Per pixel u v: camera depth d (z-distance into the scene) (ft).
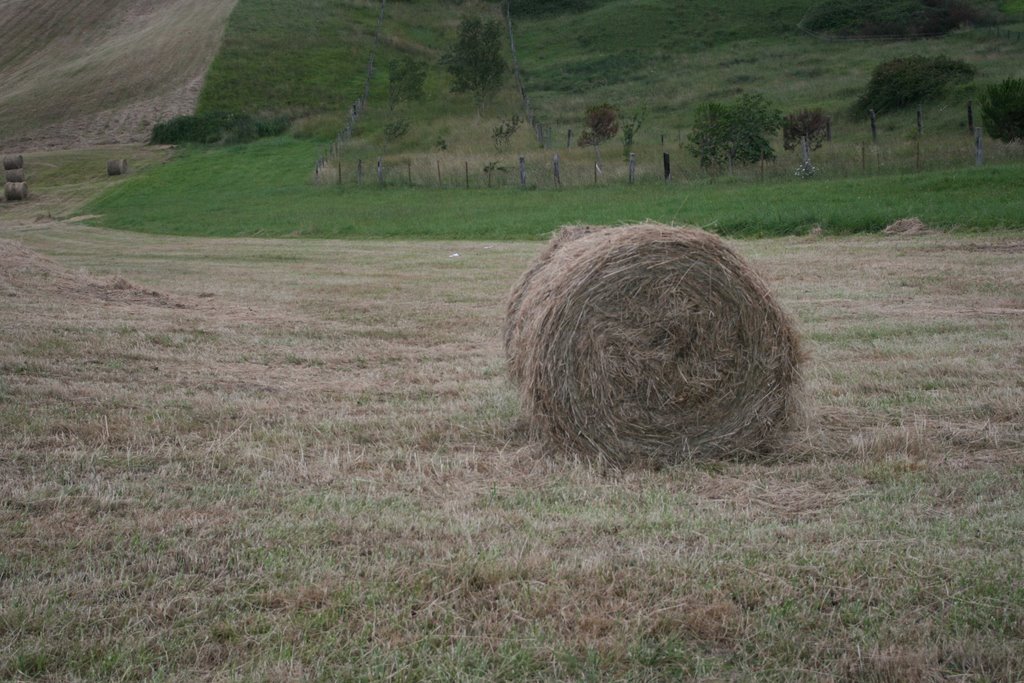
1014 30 189.67
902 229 59.77
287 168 146.41
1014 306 36.52
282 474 18.40
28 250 46.57
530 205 89.51
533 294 20.77
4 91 213.46
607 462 19.61
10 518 15.79
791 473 18.57
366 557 14.33
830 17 211.41
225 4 260.01
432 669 11.23
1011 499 16.47
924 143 102.83
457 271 54.19
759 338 19.67
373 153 146.82
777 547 14.51
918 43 188.03
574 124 158.20
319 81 208.95
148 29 245.65
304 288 47.85
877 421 21.77
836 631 12.07
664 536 15.16
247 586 13.32
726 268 19.53
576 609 12.52
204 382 26.20
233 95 199.52
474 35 187.01
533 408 20.21
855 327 32.86
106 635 11.85
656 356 19.40
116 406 23.22
